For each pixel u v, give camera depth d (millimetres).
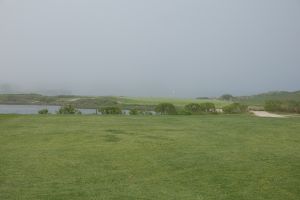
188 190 9102
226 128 19938
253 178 10180
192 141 15789
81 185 9375
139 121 22688
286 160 12344
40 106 73938
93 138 16250
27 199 8305
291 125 21391
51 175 10250
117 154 13008
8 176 10086
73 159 12188
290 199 8594
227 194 8844
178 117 25625
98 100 75125
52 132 17734
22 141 15406
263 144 15359
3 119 23000
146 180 9891
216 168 11180
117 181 9766
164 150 13797
